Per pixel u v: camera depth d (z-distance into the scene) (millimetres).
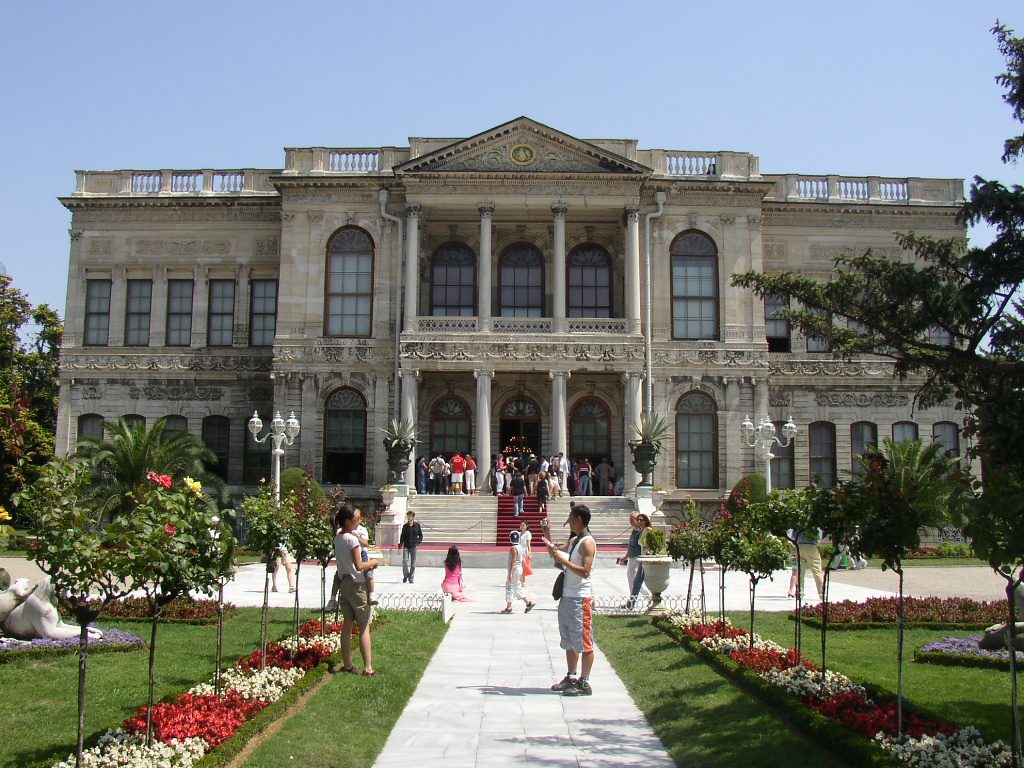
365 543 19469
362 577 16141
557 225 49469
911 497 12125
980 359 15578
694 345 50688
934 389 17016
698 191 51812
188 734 11547
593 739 12758
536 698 15164
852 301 17375
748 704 13867
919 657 17875
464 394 52062
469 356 48312
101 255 54562
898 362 17078
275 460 38594
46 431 61500
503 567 37719
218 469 53094
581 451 52156
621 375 49500
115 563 10172
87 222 54688
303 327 50656
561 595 15680
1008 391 14016
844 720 12406
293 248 51344
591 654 15508
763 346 50812
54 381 63281
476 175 49250
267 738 12094
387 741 12719
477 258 53750
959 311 15508
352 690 14797
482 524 43312
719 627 19453
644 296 51031
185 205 54281
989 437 12086
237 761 11070
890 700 13742
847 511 12695
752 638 17141
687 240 51812
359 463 50438
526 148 49812
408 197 49625
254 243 54344
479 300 49812
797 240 53938
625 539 42656
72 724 13047
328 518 22641
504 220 52938
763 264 53688
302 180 51125
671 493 49656
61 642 18109
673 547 22562
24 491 10219
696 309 51406
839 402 53281
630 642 20094
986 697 14977
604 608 24766
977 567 40562
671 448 50219
